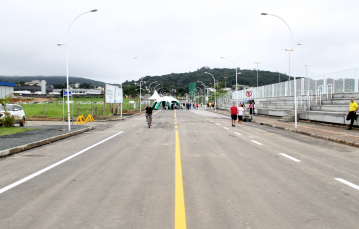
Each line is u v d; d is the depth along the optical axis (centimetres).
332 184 595
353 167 763
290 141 1338
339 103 2378
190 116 3991
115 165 801
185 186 585
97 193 543
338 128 1852
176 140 1373
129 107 6519
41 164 825
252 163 818
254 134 1658
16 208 466
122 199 506
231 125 2373
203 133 1712
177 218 418
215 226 390
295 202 485
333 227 385
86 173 707
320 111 2367
